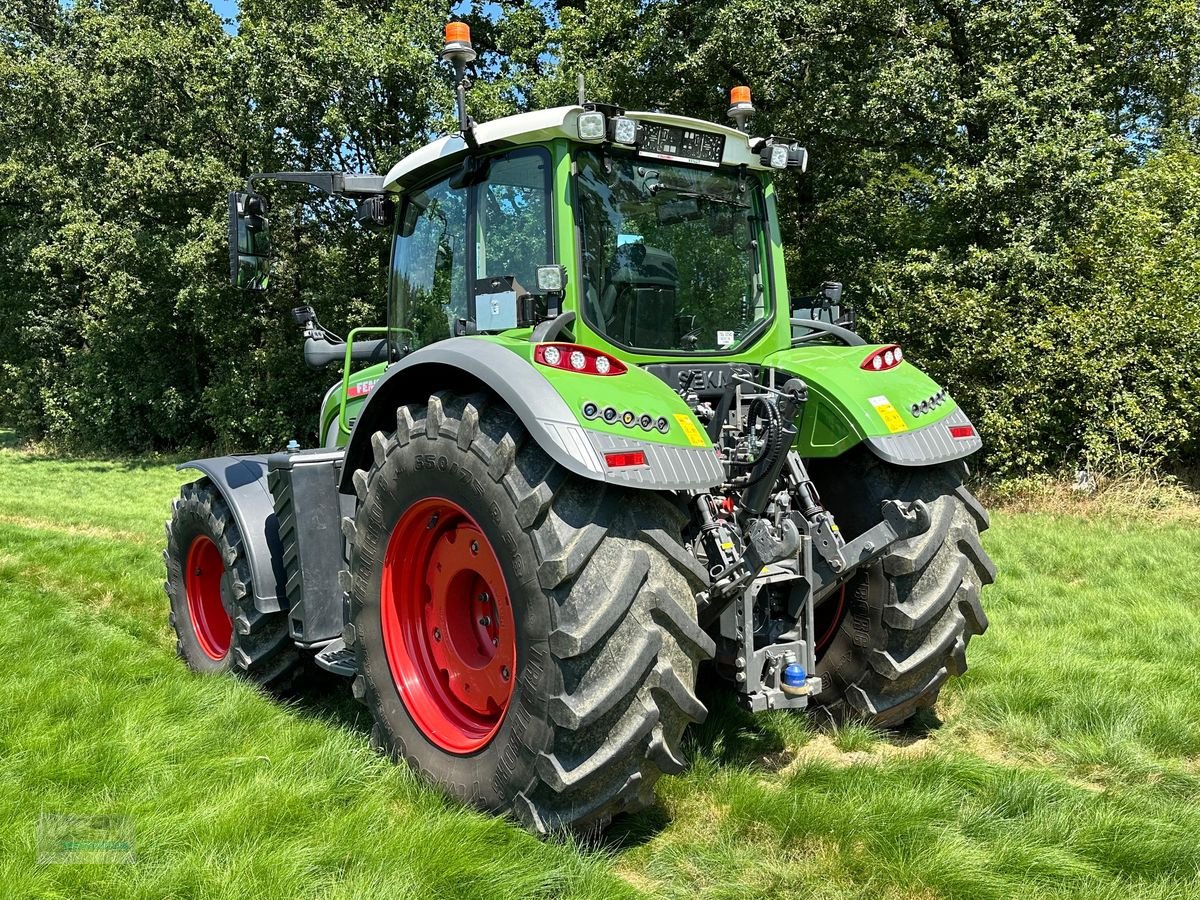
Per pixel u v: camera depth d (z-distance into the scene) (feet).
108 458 63.72
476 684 9.52
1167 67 40.68
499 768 8.73
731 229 11.61
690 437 8.67
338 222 53.01
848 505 11.27
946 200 34.14
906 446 10.53
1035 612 17.17
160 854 8.34
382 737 10.34
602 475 7.93
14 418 76.13
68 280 66.49
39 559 22.44
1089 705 11.92
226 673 13.39
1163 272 32.78
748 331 11.68
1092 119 32.50
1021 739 11.43
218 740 11.02
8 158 58.29
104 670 13.52
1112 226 32.94
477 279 11.05
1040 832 8.83
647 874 8.46
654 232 10.82
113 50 52.03
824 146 39.47
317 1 49.57
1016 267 31.89
